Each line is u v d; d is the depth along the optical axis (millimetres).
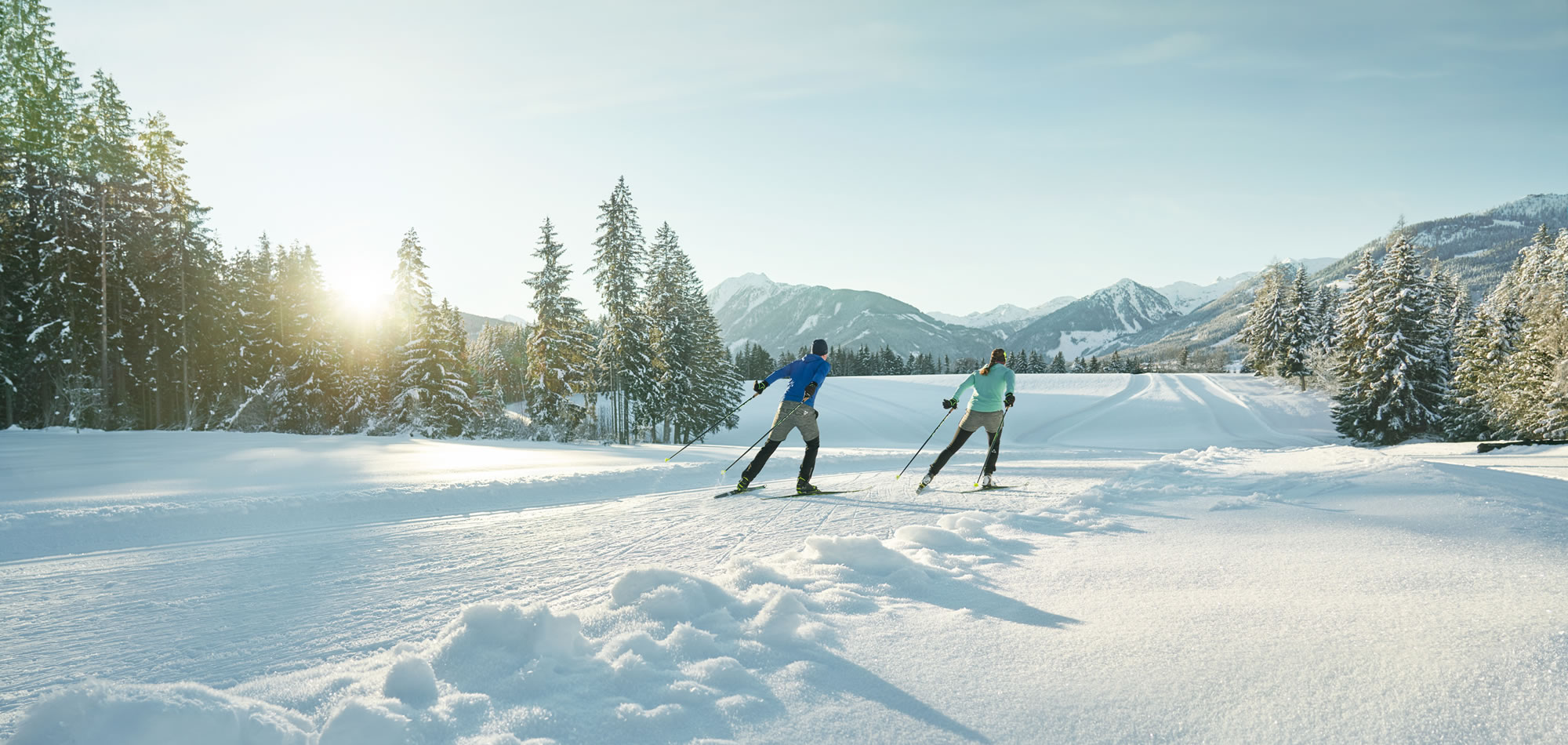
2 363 26875
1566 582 2904
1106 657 2285
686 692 2018
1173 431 45938
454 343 42938
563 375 37938
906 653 2387
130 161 31469
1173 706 1914
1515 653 2064
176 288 33031
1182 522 4852
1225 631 2479
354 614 3449
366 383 37500
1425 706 1812
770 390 64250
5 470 10523
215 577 4273
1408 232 41531
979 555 3979
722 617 2736
